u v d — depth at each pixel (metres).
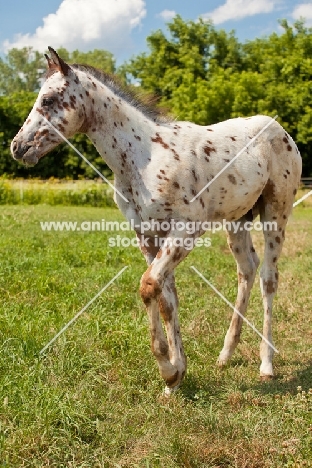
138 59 40.84
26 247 9.68
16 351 4.63
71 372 4.38
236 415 3.90
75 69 4.34
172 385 4.30
